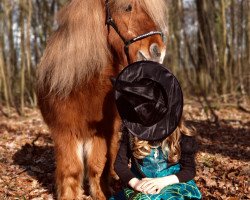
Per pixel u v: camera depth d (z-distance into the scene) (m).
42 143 8.08
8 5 17.00
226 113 13.13
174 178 3.16
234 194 4.70
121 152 3.36
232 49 17.16
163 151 3.26
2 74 14.23
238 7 17.36
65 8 4.12
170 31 17.70
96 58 3.83
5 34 19.19
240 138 8.94
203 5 15.79
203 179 5.23
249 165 6.22
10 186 5.09
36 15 17.23
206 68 16.36
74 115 3.90
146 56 3.70
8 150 7.39
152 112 3.04
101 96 3.89
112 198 3.49
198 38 16.52
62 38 3.95
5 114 13.45
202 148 7.59
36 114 13.82
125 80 3.17
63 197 3.95
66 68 3.83
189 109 14.04
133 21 3.81
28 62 15.20
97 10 3.93
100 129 4.00
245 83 16.59
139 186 3.13
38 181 5.30
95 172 4.09
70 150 3.97
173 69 19.25
